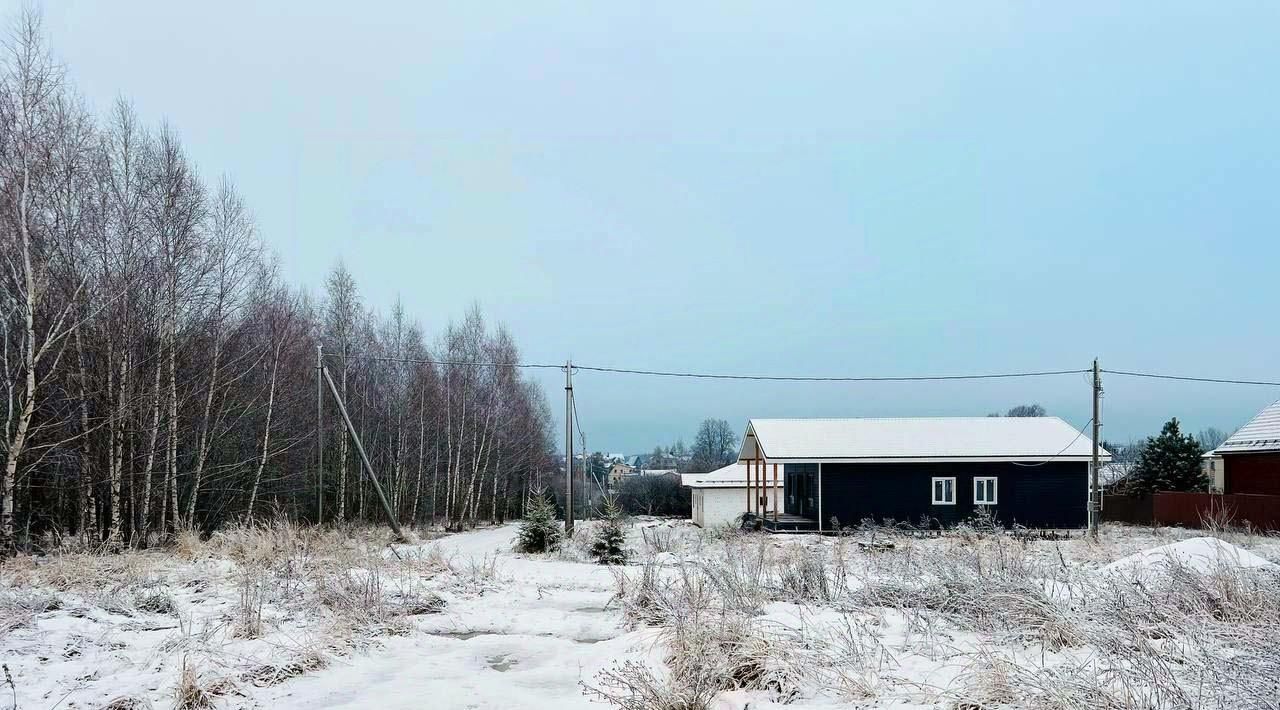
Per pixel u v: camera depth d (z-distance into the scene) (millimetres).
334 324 36250
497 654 7824
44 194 17125
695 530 33094
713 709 5484
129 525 21141
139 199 19984
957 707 5242
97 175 19047
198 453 23281
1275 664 5203
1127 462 53594
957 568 9906
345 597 9555
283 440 28281
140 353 19844
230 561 14242
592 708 5758
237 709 5719
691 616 7043
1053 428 33156
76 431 18312
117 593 9727
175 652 6953
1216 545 10703
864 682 5738
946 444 31359
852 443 31531
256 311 28375
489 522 47156
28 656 6758
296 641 7547
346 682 6566
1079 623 6742
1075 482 30797
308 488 32875
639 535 28328
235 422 25297
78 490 19703
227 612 8984
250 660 6809
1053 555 14445
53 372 16062
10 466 15094
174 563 13719
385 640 8367
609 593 12047
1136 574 9266
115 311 18891
